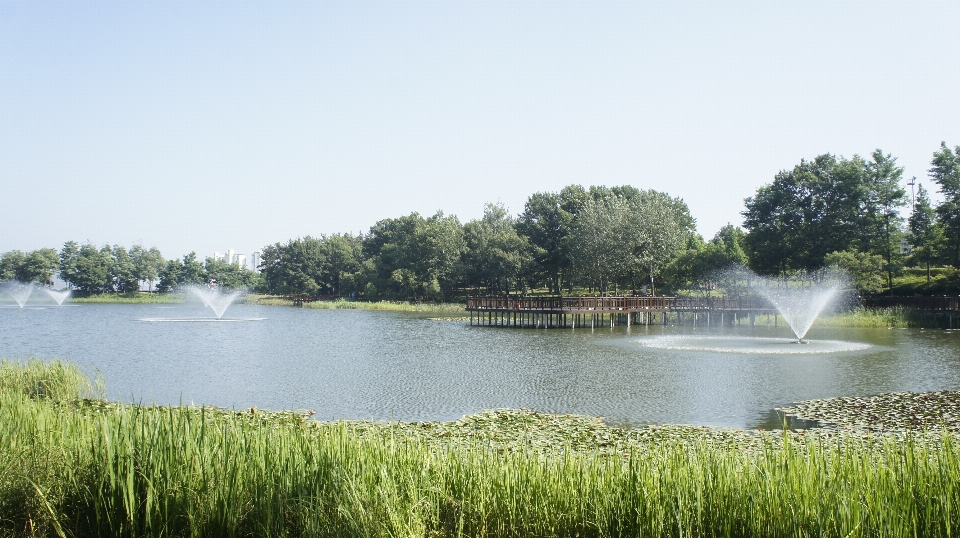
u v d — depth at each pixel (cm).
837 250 6369
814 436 1432
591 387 2256
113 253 12425
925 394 1989
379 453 786
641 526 663
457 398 2056
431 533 686
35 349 3566
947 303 5000
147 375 2564
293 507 706
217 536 707
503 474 752
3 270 11581
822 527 624
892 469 727
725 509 661
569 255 7588
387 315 7381
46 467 784
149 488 711
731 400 1989
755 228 7162
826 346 3559
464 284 9400
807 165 6981
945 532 619
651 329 4966
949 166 6034
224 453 779
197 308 9212
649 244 6644
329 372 2655
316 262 12712
